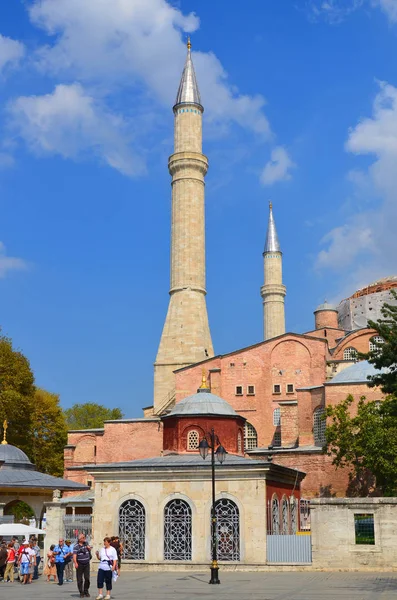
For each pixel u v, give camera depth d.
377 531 36.44
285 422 68.94
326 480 60.66
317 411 66.00
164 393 85.25
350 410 62.53
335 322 96.25
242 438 50.19
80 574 28.39
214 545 32.78
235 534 39.34
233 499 39.62
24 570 35.75
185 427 48.12
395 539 36.09
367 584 29.89
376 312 101.25
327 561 36.94
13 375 76.44
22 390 78.19
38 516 54.28
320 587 29.00
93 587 32.59
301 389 67.12
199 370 78.44
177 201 90.44
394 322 38.44
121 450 75.81
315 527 37.41
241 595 26.64
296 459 62.25
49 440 87.38
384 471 51.22
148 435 75.44
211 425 48.00
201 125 93.75
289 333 76.62
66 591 31.11
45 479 55.06
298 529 47.44
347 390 63.25
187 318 86.75
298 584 30.56
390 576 33.56
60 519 40.91
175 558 39.72
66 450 80.88
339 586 29.23
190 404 49.09
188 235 89.12
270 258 119.19
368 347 80.12
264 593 27.16
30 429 83.00
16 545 44.16
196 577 35.66
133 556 40.31
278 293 117.75
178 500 40.47
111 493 41.34
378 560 36.16
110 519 40.97
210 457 44.56
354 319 103.31
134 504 41.00
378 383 38.53
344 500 37.16
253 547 38.72
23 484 52.78
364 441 53.03
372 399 62.16
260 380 76.38
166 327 87.69
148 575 37.38
